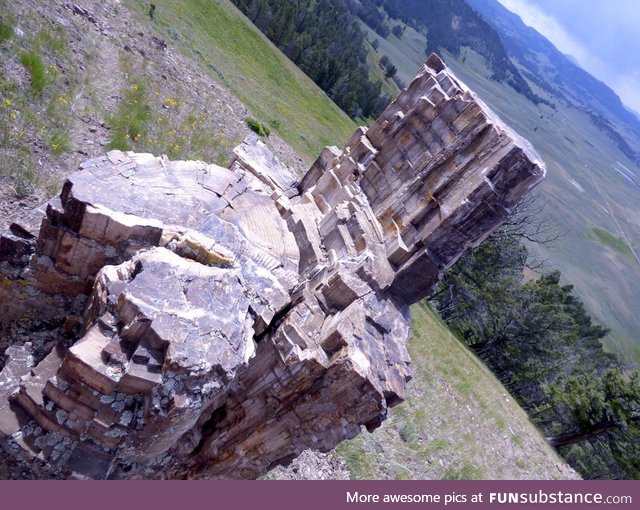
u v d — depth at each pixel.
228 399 8.73
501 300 37.59
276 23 68.50
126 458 6.78
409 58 180.88
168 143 17.41
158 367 6.05
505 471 22.70
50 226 7.03
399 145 10.25
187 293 6.69
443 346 29.02
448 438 20.70
